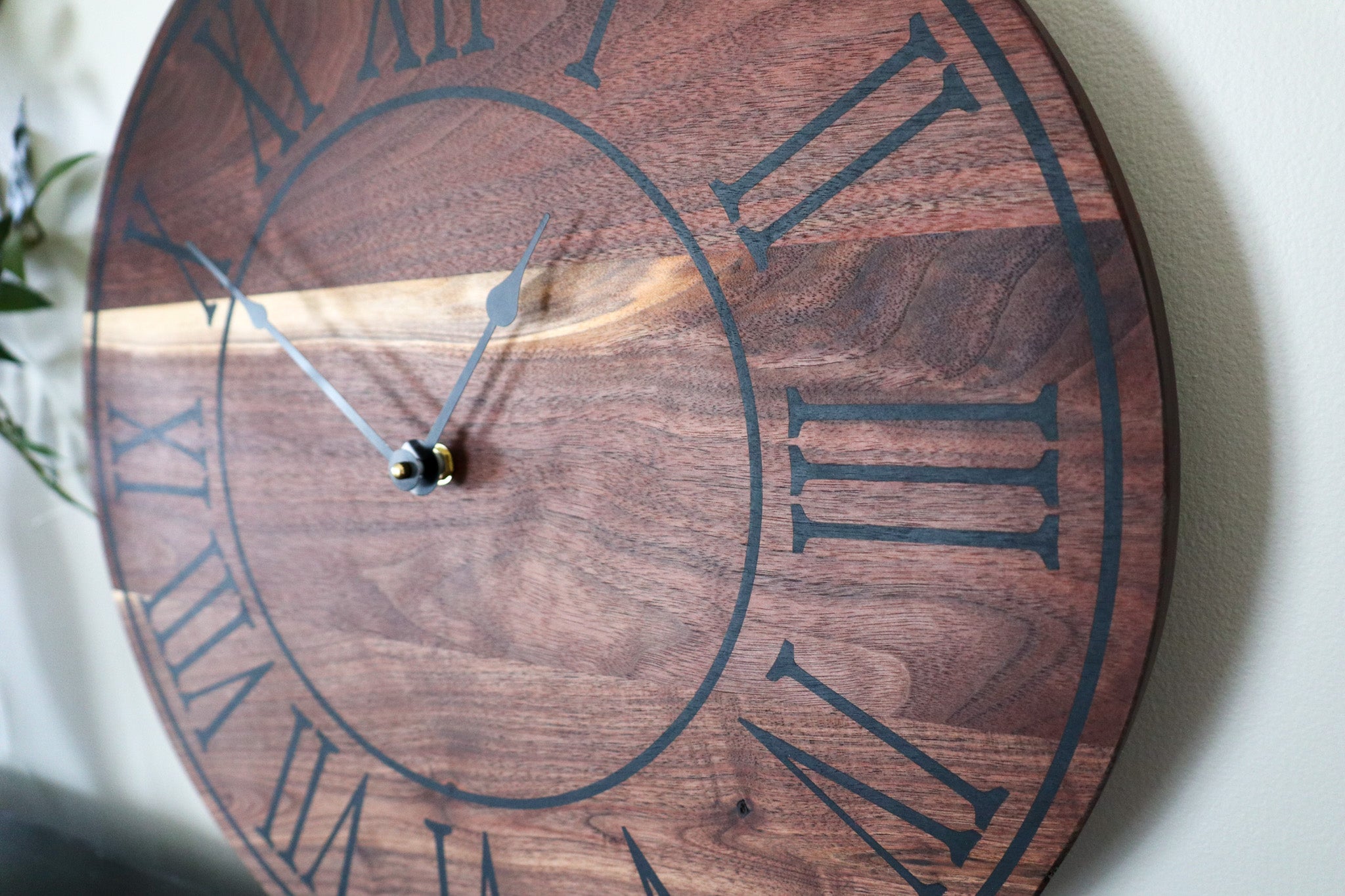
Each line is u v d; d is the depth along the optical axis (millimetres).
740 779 373
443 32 401
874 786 355
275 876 478
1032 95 322
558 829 407
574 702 399
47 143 563
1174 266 344
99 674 611
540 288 391
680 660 379
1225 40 333
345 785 455
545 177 387
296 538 454
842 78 342
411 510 425
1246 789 351
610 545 387
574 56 379
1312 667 341
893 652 349
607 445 384
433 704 428
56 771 650
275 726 470
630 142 372
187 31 461
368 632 440
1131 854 368
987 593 337
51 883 559
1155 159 343
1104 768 328
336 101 426
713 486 369
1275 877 351
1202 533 349
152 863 614
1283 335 335
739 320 360
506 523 406
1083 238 320
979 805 343
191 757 495
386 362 425
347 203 427
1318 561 338
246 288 455
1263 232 334
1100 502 324
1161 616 323
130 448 496
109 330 495
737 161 357
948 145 332
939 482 340
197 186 464
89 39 537
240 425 463
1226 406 343
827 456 353
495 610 411
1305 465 336
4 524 630
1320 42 325
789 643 362
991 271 330
